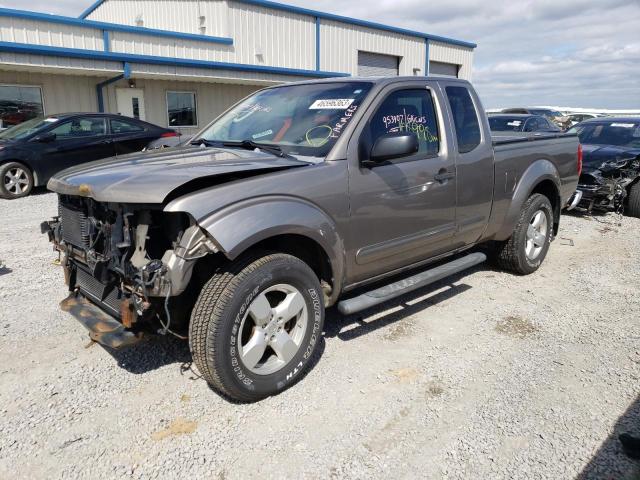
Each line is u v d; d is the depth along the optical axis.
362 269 3.80
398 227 3.93
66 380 3.46
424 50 26.30
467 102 4.69
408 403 3.24
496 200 4.91
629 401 3.25
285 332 3.29
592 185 8.44
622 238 7.39
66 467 2.68
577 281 5.48
